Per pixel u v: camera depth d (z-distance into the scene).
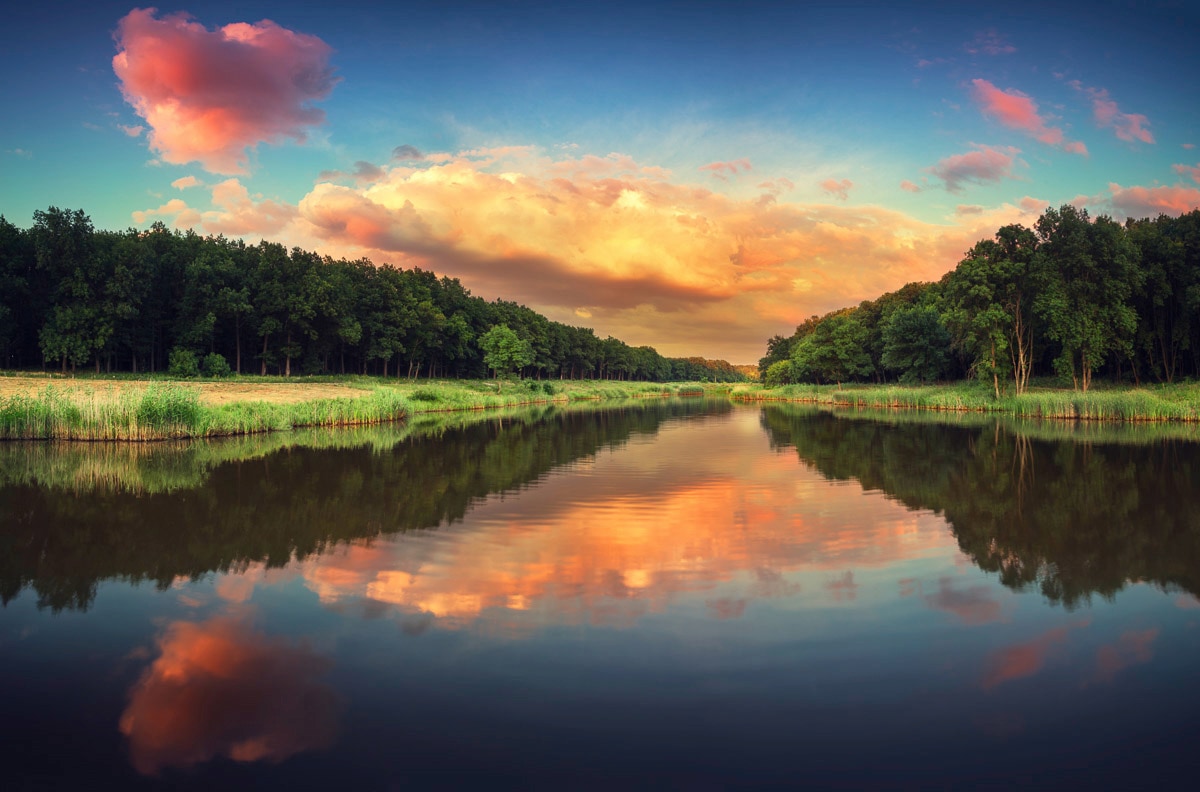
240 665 6.93
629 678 6.57
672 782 4.98
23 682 6.60
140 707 6.12
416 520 13.70
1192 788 4.89
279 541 12.01
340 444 28.45
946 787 4.93
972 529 12.78
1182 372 60.03
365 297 88.81
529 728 5.71
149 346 68.19
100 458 23.09
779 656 7.07
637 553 11.10
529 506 15.18
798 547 11.48
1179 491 16.61
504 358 92.00
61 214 60.25
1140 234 55.12
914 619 8.10
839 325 90.44
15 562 10.68
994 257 53.66
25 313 62.41
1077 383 55.31
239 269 73.75
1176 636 7.56
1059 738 5.54
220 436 30.92
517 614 8.28
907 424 39.69
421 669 6.79
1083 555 10.96
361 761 5.27
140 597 9.02
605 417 49.91
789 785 4.94
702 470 20.72
